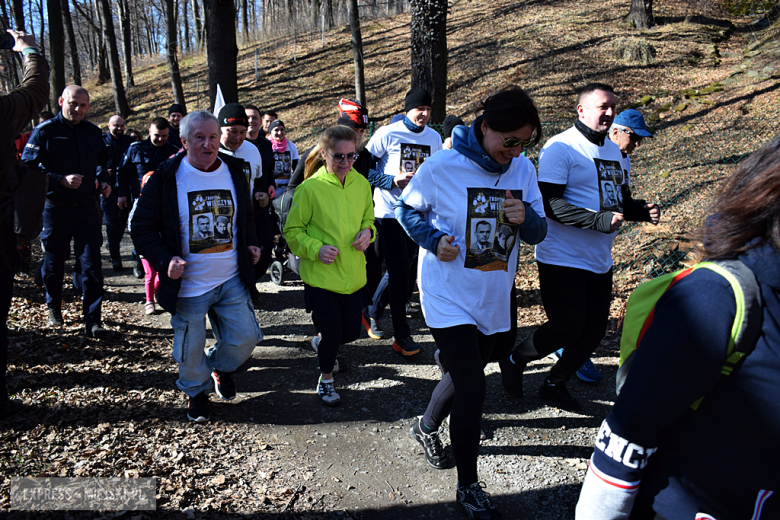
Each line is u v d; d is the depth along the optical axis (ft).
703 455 3.80
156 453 9.37
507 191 8.19
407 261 14.29
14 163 9.87
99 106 83.46
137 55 123.54
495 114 7.67
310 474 9.28
